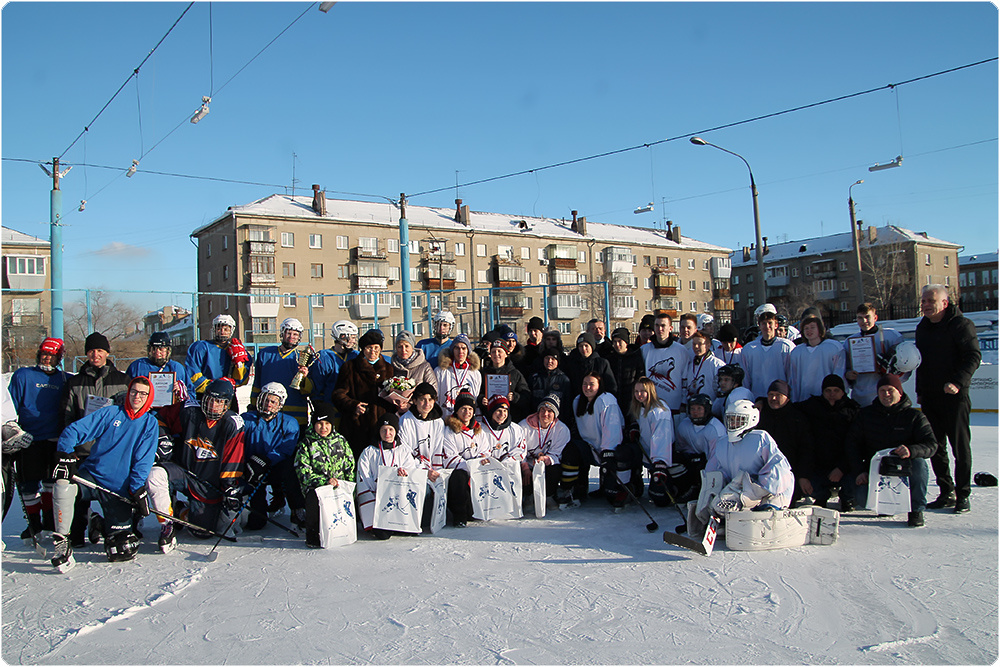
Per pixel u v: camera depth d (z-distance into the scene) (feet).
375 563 16.19
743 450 17.30
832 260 203.82
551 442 21.17
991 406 46.24
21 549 18.04
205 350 22.40
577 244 180.14
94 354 18.95
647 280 192.03
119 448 16.79
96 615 13.19
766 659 10.49
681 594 13.41
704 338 21.68
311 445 18.29
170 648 11.53
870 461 18.54
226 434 18.66
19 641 12.00
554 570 15.19
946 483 19.71
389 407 20.70
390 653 11.03
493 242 169.17
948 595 12.96
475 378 22.57
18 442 17.25
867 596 13.02
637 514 20.26
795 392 20.95
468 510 19.80
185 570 15.99
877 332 19.97
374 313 55.21
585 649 10.97
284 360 21.99
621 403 23.17
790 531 16.39
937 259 190.39
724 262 207.21
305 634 11.93
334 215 151.84
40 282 93.76
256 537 18.75
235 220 140.77
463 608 12.96
